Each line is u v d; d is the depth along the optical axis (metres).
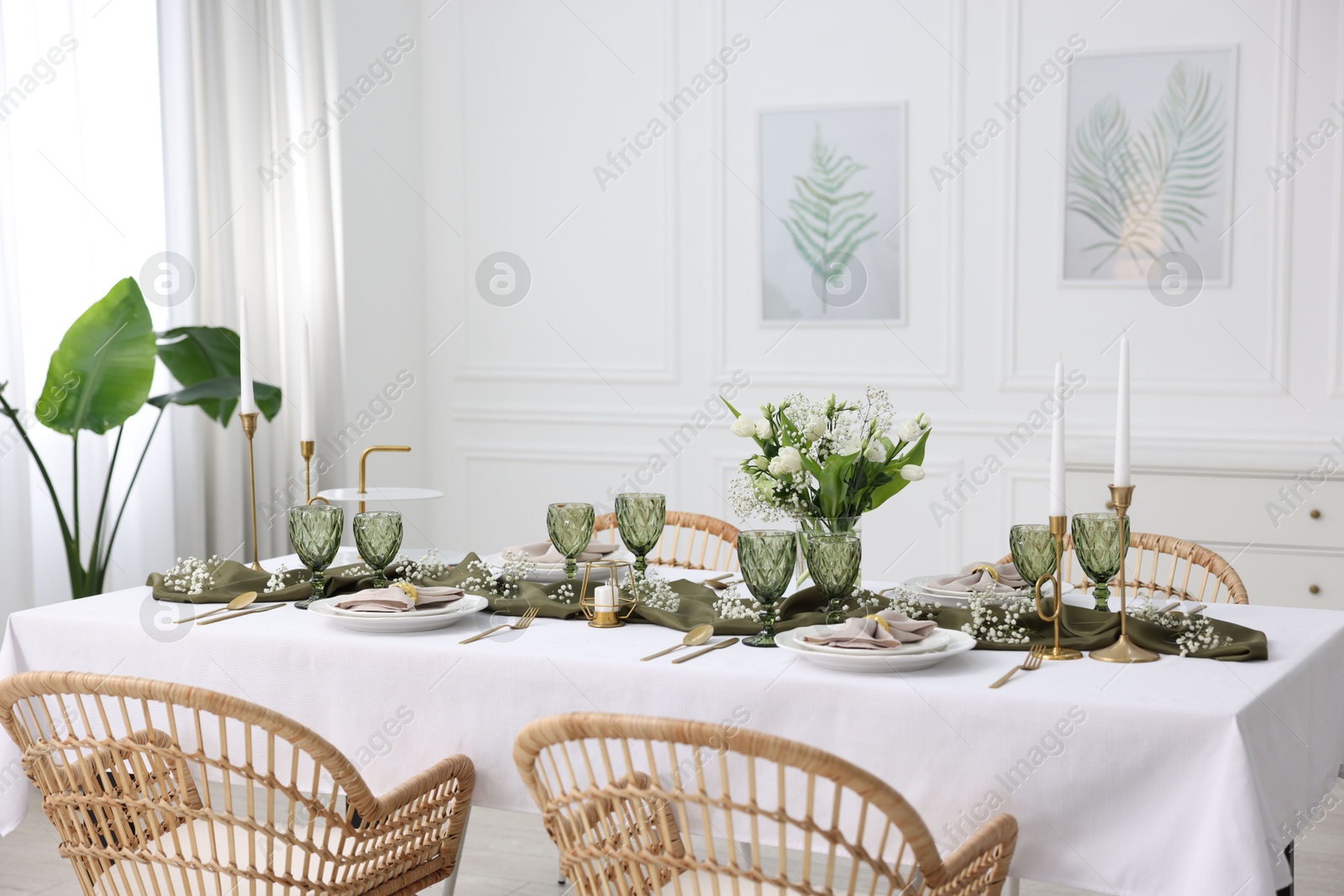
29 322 3.69
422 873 1.90
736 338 4.99
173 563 4.12
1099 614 2.19
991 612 2.22
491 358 5.34
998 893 1.63
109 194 3.94
